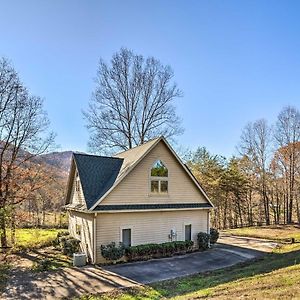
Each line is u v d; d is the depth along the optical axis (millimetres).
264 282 9633
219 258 17031
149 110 29531
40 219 37250
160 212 18188
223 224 40656
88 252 16516
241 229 32375
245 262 16031
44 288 11836
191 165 40781
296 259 13992
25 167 22656
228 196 40219
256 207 43406
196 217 19891
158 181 18406
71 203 20406
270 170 39812
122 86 28938
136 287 11742
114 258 15641
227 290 9312
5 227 20875
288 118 38125
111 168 19094
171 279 12805
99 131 29109
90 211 15586
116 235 16469
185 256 17562
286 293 7715
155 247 17016
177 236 18797
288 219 37844
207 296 8844
